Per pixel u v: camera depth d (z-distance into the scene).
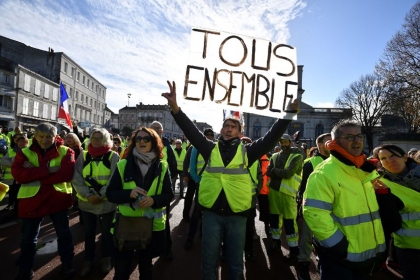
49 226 5.05
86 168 3.23
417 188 2.42
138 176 2.55
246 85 2.77
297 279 3.41
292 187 3.93
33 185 2.95
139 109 75.62
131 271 3.43
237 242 2.35
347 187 1.92
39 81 31.25
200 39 2.78
